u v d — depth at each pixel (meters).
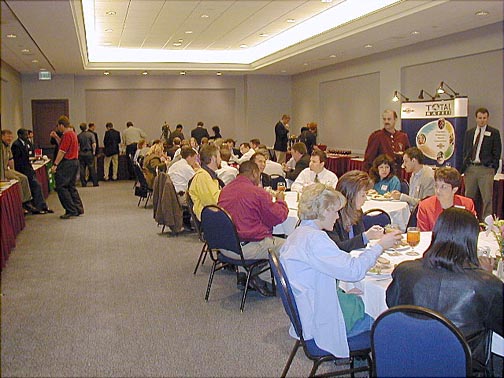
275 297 4.18
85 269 5.07
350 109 11.47
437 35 8.03
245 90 14.60
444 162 7.57
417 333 1.67
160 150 9.01
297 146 6.69
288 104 14.79
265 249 3.88
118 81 14.05
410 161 4.63
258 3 7.29
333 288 2.39
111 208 8.82
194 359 3.11
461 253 1.90
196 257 5.49
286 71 13.51
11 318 3.79
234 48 12.08
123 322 3.70
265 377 2.88
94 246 6.02
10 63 10.97
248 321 3.69
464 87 7.93
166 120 14.55
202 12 7.86
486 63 7.48
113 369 3.00
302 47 9.80
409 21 6.91
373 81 10.48
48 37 7.81
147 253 5.69
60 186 7.81
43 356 3.17
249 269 3.94
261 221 3.95
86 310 3.94
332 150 11.83
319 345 2.38
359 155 11.08
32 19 6.46
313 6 7.56
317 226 2.47
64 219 7.77
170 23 8.75
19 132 8.03
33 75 13.25
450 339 1.63
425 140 7.82
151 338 3.42
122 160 13.48
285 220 4.09
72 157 7.83
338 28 8.28
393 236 2.44
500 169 6.76
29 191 7.53
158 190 6.53
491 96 7.44
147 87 14.25
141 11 7.76
